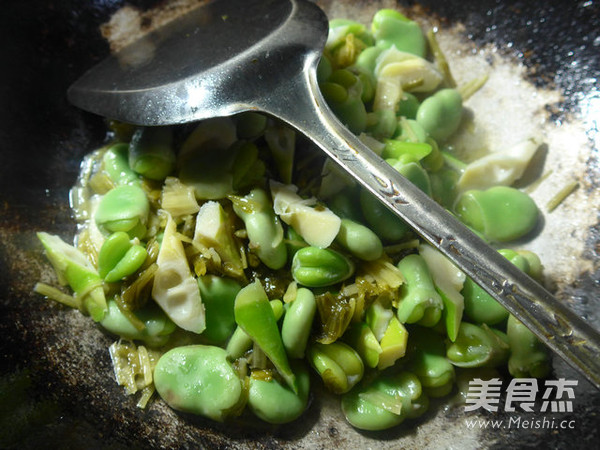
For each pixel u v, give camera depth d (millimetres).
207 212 150
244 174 156
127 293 145
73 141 184
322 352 137
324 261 140
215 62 153
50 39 189
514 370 143
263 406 136
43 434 126
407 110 184
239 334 140
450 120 184
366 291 143
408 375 142
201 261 147
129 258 142
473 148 190
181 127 172
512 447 133
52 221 170
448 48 202
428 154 167
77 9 194
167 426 140
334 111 164
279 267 148
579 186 170
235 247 152
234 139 167
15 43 182
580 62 177
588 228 163
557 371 143
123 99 157
